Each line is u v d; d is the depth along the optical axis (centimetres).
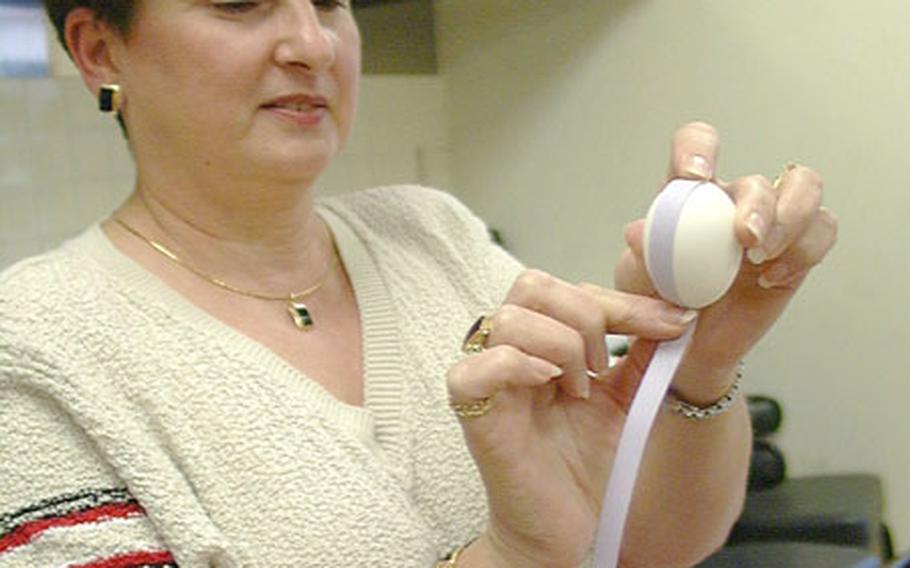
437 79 257
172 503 67
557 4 230
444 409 80
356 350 83
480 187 255
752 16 200
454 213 97
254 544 69
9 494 68
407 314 85
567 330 63
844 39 189
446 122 259
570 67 230
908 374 191
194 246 80
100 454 69
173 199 79
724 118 207
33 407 69
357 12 236
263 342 78
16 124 182
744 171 206
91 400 68
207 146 75
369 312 84
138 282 76
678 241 59
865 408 197
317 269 86
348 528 70
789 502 184
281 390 73
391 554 71
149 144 79
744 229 59
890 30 183
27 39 183
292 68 74
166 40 73
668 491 79
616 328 64
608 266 231
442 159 259
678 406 74
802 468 207
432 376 82
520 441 63
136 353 71
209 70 72
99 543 66
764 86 200
